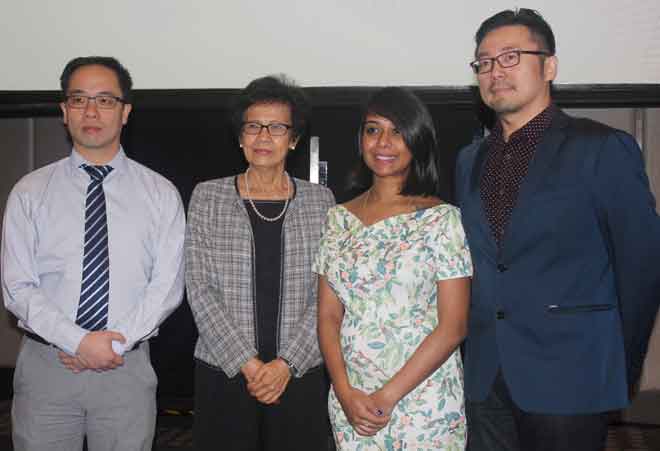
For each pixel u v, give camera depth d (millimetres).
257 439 2145
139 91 3203
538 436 1866
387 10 3102
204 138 3627
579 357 1811
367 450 1909
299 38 3145
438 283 1905
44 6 3217
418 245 1884
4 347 4465
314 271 2078
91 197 2219
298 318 2170
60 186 2225
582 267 1829
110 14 3193
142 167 2363
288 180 2320
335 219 2055
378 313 1884
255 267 2166
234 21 3156
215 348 2088
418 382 1838
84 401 2127
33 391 2119
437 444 1868
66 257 2160
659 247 1765
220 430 2115
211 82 3182
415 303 1885
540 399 1834
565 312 1824
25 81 3248
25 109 3270
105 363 2059
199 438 2131
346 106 3150
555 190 1828
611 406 1797
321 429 2176
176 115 3627
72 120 2213
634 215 1758
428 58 3098
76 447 2182
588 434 1823
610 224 1791
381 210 1987
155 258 2254
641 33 2994
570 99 3057
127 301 2176
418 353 1846
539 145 1887
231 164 3619
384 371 1874
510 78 1886
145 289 2223
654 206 1791
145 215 2256
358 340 1895
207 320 2104
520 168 1918
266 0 3145
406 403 1871
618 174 1767
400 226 1923
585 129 1862
